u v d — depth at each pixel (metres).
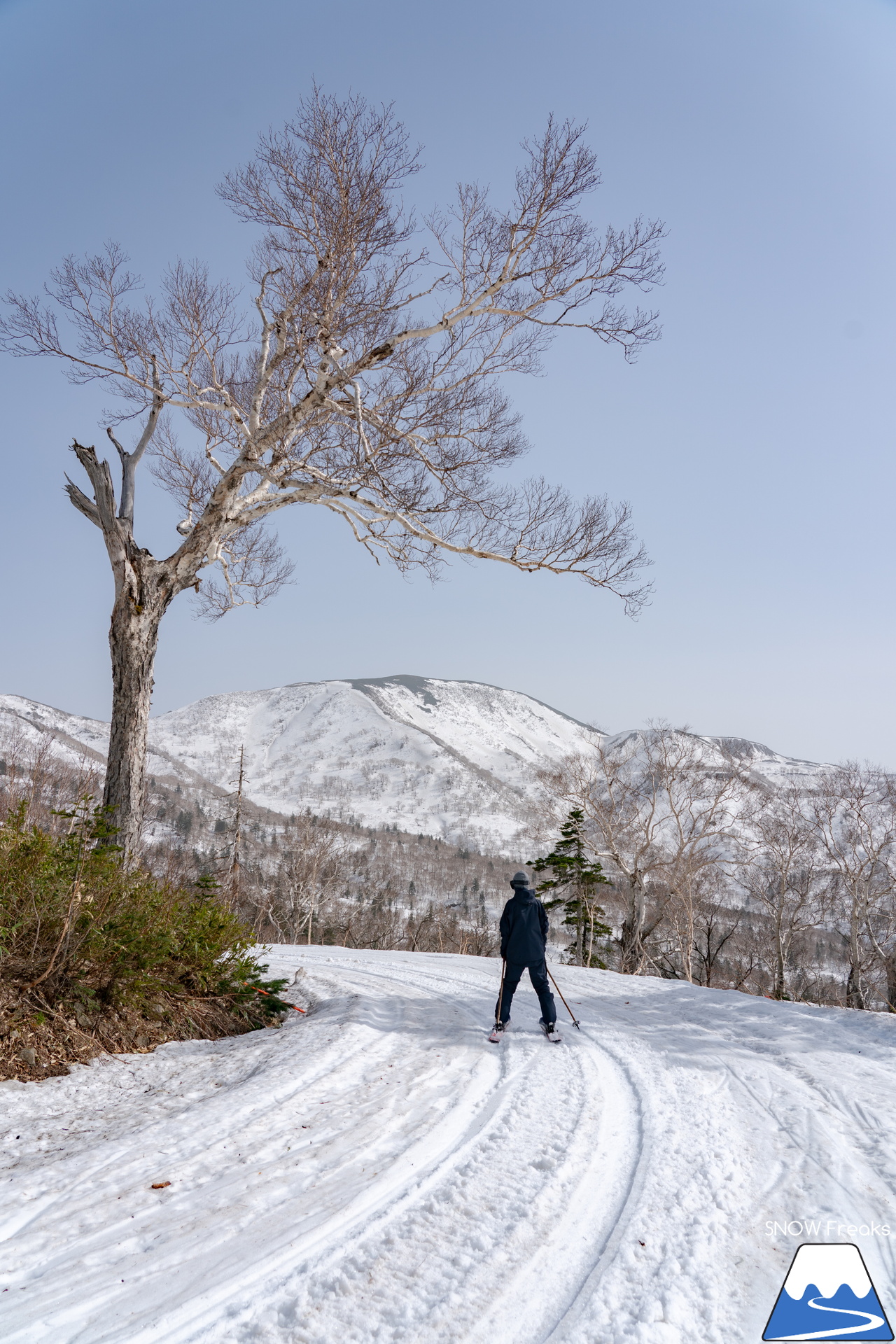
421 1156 3.61
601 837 28.95
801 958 34.41
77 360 10.95
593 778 29.05
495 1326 2.29
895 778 30.19
